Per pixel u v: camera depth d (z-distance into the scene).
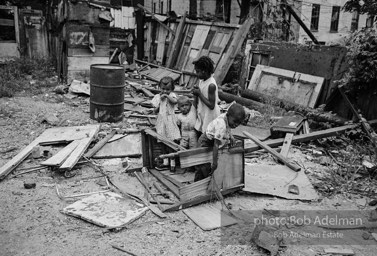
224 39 11.89
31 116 8.27
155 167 5.64
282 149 6.52
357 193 5.21
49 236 3.86
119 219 4.14
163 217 4.27
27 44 13.53
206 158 4.57
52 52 13.37
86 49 11.31
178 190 4.78
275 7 14.96
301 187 5.21
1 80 10.88
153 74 13.66
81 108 9.17
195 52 12.91
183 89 11.93
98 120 7.96
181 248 3.72
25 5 14.16
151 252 3.64
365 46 7.69
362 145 7.12
